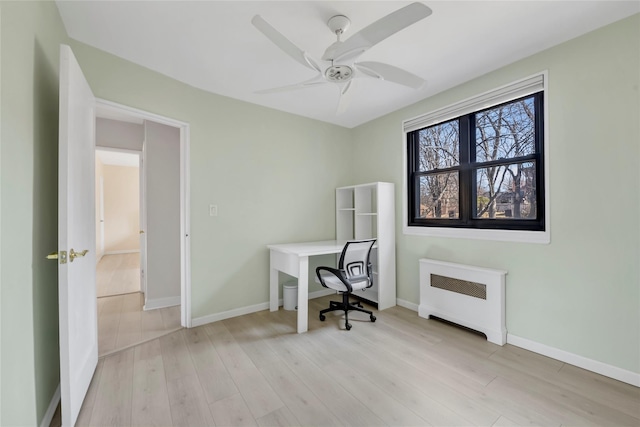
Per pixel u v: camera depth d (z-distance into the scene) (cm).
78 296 154
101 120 354
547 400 162
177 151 337
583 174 193
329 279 286
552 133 207
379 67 177
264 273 316
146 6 162
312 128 359
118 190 743
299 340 241
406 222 321
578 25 183
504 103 242
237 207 296
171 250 330
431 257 295
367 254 281
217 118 282
